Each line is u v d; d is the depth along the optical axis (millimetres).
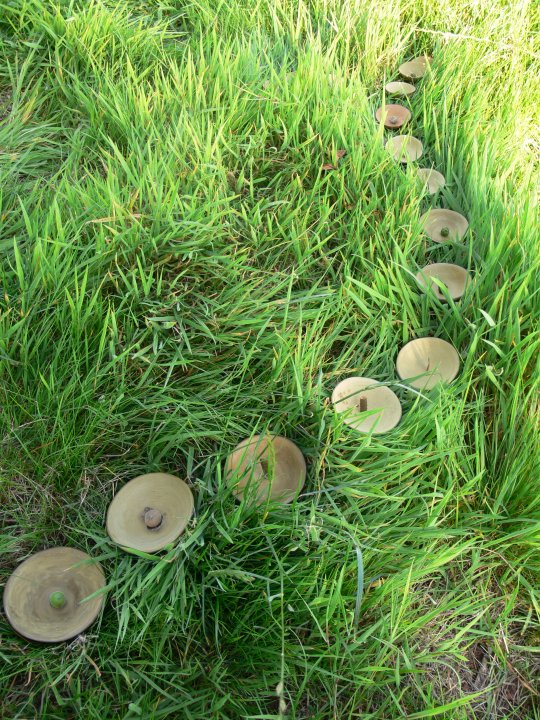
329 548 1773
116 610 1717
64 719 1584
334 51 3154
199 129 2701
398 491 1942
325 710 1680
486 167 2820
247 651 1698
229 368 2211
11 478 1935
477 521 1960
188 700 1616
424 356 2244
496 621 1856
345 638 1694
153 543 1754
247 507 1847
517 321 2146
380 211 2643
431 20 3590
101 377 2082
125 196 2416
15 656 1642
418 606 1863
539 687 1794
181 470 2027
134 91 2902
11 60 3018
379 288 2391
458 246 2559
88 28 2963
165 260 2295
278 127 2855
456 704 1582
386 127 3074
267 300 2379
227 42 3123
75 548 1796
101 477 1982
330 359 2320
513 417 2021
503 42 3396
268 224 2488
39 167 2709
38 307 2148
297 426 2084
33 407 2004
